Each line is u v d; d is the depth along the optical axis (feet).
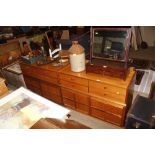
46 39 8.43
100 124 7.08
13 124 3.06
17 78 9.59
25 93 3.96
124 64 5.71
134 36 13.47
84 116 7.60
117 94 5.87
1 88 4.26
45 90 8.46
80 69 6.61
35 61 7.95
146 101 5.52
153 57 12.34
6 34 9.63
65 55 7.71
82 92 6.82
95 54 6.20
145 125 4.73
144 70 10.58
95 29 5.85
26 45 9.20
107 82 5.83
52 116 3.16
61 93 7.72
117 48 5.65
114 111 6.32
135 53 13.32
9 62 10.37
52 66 7.39
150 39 14.44
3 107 3.54
